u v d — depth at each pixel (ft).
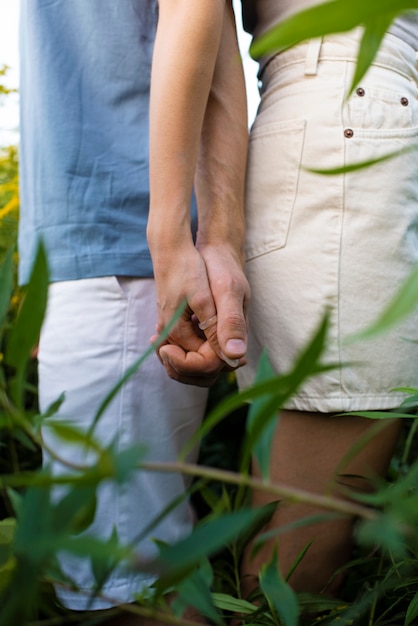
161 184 3.34
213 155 3.66
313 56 3.69
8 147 7.75
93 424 1.21
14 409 1.28
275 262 3.79
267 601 2.64
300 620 3.20
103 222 3.93
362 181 3.65
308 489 3.86
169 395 4.01
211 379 3.54
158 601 1.72
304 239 3.71
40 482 1.08
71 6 4.01
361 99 3.65
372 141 3.66
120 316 3.93
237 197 3.67
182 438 4.12
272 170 3.80
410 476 1.26
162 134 3.33
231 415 6.28
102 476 1.04
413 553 2.78
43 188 4.03
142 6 3.99
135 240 3.95
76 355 3.92
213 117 3.69
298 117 3.72
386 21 1.14
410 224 3.77
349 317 3.66
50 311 4.02
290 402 3.76
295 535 3.87
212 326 3.31
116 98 4.01
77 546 0.98
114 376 3.91
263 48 0.89
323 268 3.67
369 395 3.71
